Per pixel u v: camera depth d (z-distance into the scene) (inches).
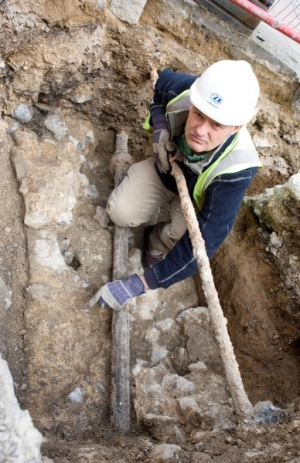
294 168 112.9
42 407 74.3
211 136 66.9
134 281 80.8
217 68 65.5
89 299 85.7
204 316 96.5
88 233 93.0
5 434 45.6
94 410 77.2
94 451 63.1
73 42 88.3
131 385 81.8
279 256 99.0
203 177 72.7
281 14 110.3
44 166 90.9
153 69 96.3
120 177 102.5
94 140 108.0
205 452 64.3
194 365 89.0
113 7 90.0
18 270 82.3
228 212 72.6
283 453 61.3
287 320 98.0
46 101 97.0
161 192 93.2
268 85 105.4
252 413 70.2
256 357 97.2
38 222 86.6
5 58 83.8
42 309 80.1
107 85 100.3
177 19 95.3
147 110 106.0
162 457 60.7
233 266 102.7
